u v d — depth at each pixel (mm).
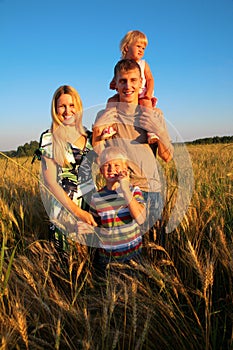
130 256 2762
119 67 3057
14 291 2307
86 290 2439
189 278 2492
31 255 2893
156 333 1947
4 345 1736
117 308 2180
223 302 2336
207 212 3268
